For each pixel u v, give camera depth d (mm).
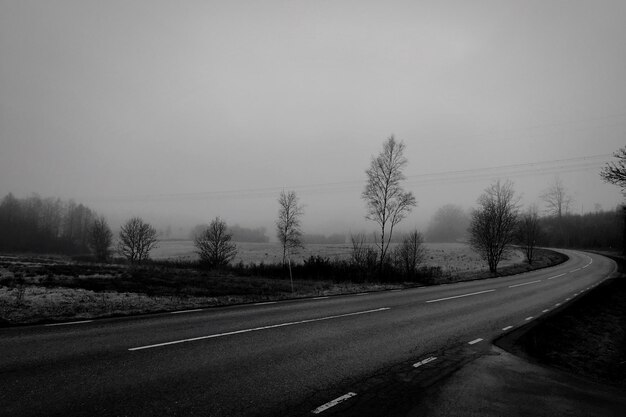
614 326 12719
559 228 92812
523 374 6988
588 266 42875
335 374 6449
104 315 10695
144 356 6953
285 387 5746
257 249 74688
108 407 4766
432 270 31000
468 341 9328
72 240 92875
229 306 13523
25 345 7398
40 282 16172
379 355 7750
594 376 7227
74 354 6902
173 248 86500
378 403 5336
